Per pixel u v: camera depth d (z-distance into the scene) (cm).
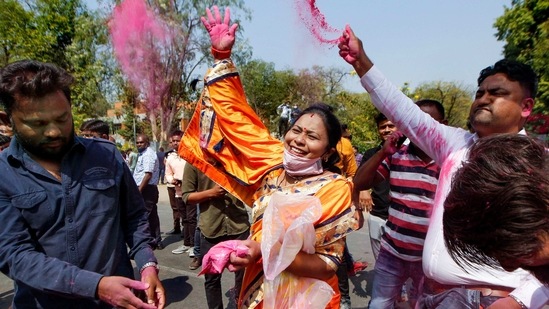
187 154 208
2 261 147
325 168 192
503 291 150
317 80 1343
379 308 272
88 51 1380
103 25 1308
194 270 476
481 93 176
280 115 395
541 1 1369
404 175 262
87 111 1404
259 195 190
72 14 1459
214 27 199
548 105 1165
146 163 521
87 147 170
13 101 141
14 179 151
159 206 1004
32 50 1387
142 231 185
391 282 269
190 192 328
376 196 349
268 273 150
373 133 1619
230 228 322
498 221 79
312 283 165
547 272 87
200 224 329
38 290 148
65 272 142
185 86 1622
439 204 177
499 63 174
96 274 143
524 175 78
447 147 190
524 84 168
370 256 528
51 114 145
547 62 1192
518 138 87
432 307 170
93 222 162
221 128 195
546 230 77
